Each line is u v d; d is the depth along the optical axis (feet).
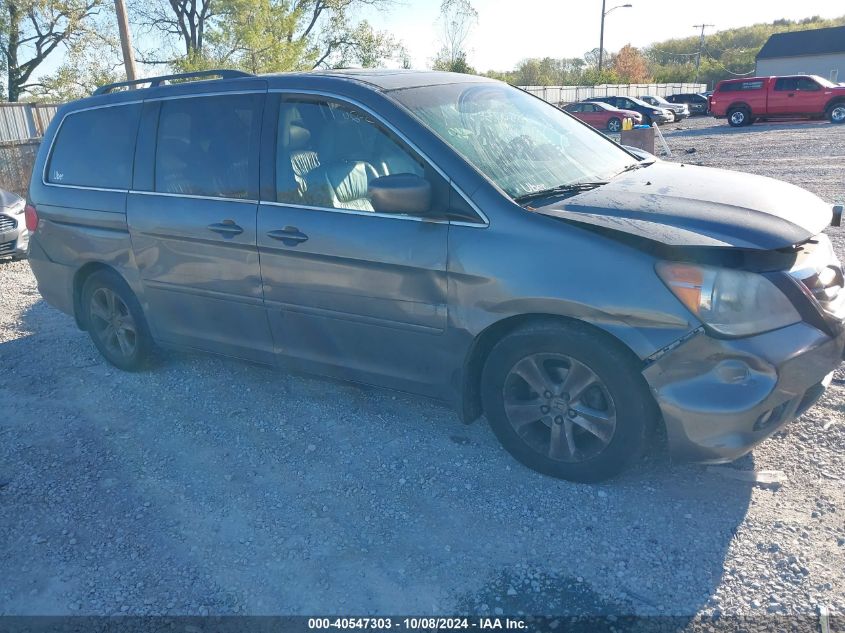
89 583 10.05
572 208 10.96
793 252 10.27
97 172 16.08
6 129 60.64
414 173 11.82
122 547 10.77
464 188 11.28
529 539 10.34
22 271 28.91
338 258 12.35
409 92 12.82
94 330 17.29
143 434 14.15
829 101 81.82
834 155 48.52
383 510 11.24
